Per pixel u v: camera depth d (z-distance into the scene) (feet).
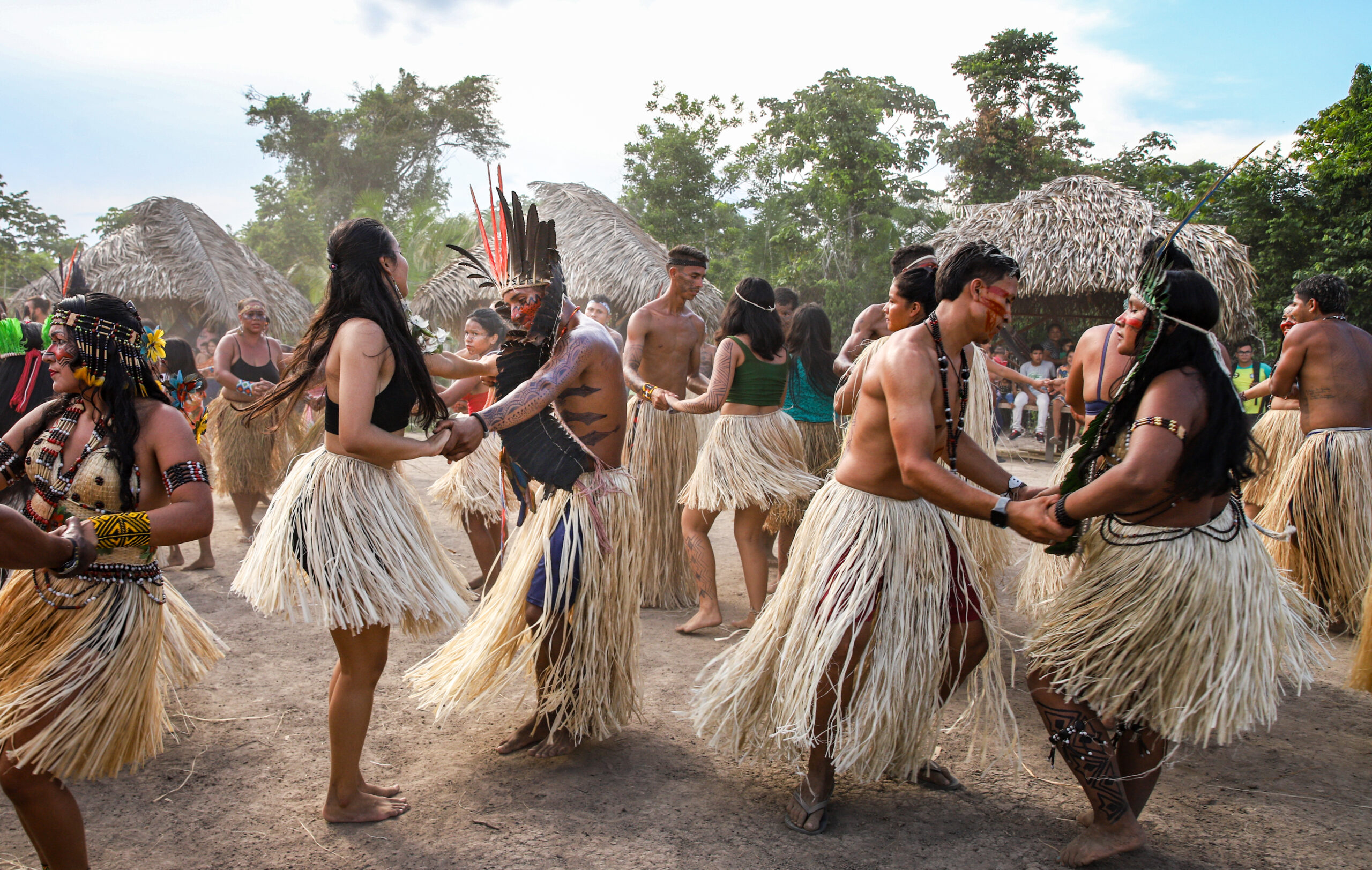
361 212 92.43
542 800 8.23
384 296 7.68
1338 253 44.45
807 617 7.71
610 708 9.06
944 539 7.79
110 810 7.91
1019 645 13.15
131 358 6.70
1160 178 58.13
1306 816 8.12
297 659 11.87
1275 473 16.10
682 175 67.97
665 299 14.82
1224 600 6.97
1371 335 13.41
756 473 12.90
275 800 8.16
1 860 7.11
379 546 7.59
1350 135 45.55
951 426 7.72
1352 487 12.75
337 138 118.11
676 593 14.96
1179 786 8.73
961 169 72.28
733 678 8.28
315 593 7.43
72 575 5.92
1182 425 6.68
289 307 53.57
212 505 6.73
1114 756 7.30
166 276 48.67
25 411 12.30
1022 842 7.64
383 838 7.54
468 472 15.06
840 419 15.25
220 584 15.43
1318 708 10.77
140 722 6.70
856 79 66.64
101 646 6.35
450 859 7.23
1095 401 10.52
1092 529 7.59
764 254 66.13
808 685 7.48
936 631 7.56
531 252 8.83
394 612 7.45
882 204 63.16
